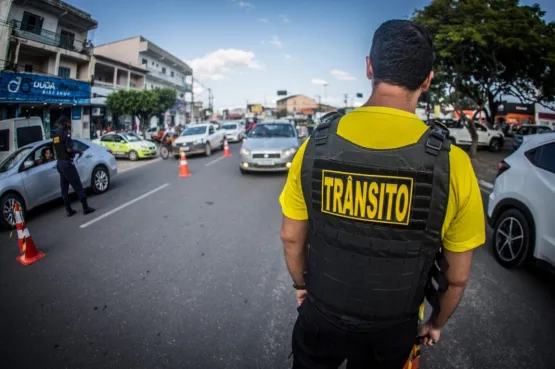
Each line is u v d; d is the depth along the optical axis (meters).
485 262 3.72
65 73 22.92
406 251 0.98
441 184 0.92
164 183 8.70
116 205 6.52
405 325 1.11
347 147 1.00
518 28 10.62
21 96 17.81
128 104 23.84
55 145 5.61
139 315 2.82
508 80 14.02
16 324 2.74
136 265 3.78
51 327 2.69
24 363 2.30
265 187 7.83
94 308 2.94
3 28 17.86
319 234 1.08
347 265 1.04
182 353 2.37
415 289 1.04
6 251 4.36
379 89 1.07
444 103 16.70
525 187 3.36
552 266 3.02
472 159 12.90
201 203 6.47
